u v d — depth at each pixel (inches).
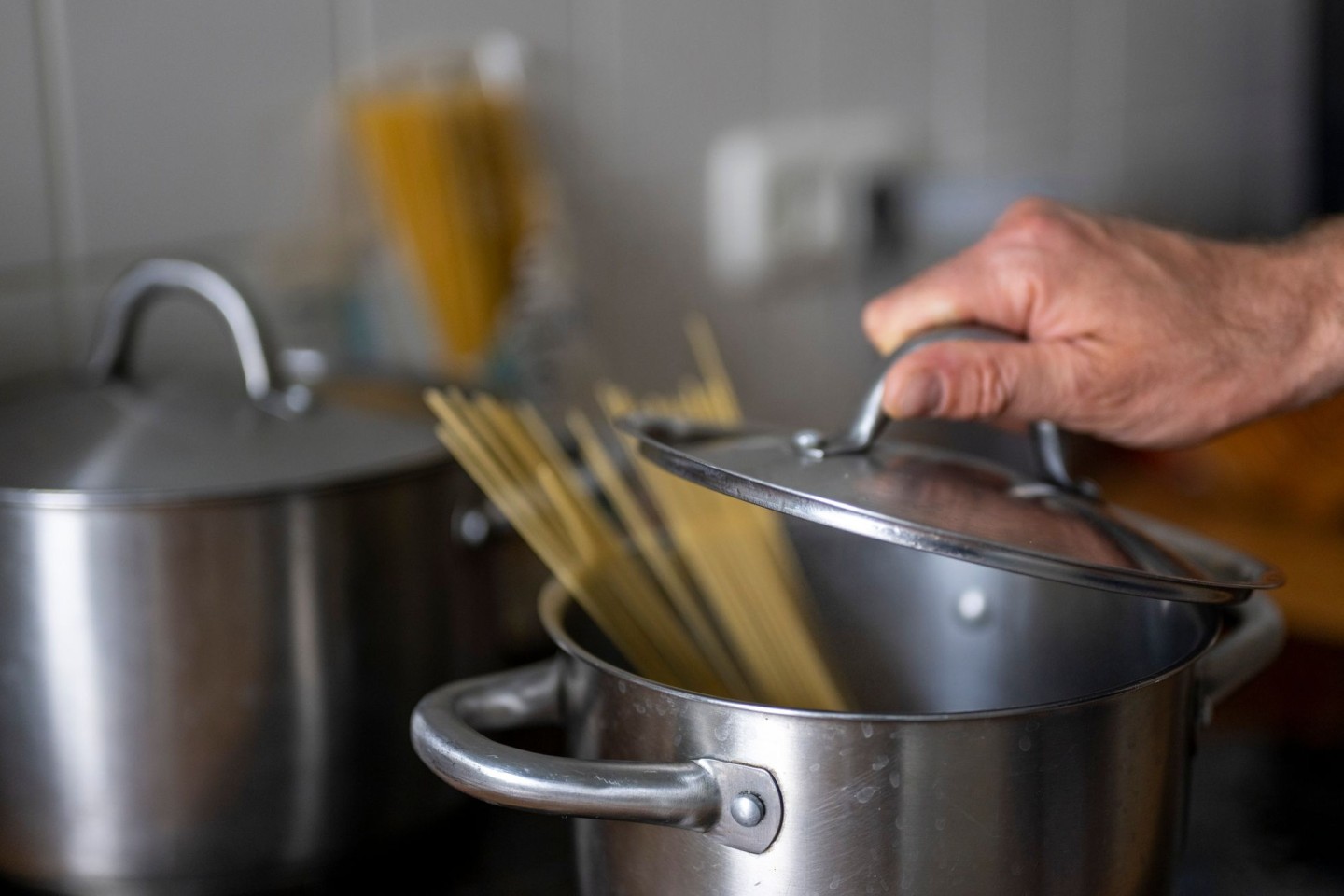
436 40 30.7
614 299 35.7
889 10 41.8
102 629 18.2
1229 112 58.6
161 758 18.7
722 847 14.3
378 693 19.9
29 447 19.3
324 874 20.2
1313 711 28.4
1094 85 50.8
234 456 19.1
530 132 32.0
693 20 36.3
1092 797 14.2
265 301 28.6
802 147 40.1
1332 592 34.9
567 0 33.2
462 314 30.0
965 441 37.7
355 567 19.3
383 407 22.3
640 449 16.3
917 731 13.4
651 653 20.7
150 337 26.7
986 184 41.7
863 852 13.8
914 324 18.7
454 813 22.1
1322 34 53.1
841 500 14.3
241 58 27.2
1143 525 18.6
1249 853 21.9
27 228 24.5
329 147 29.2
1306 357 19.5
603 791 13.9
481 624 21.8
